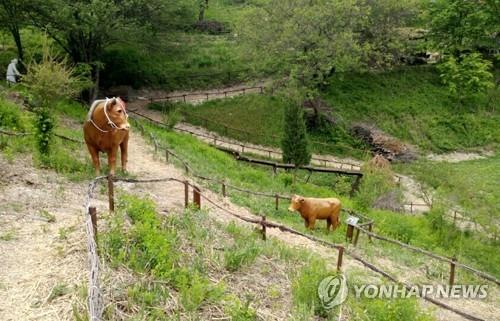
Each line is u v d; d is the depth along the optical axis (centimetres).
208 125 2877
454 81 3381
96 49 2514
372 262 1105
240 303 645
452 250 1531
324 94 3259
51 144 1205
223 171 1827
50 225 805
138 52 3312
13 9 2248
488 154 3109
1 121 1370
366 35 3153
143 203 846
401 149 2944
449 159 2983
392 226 1600
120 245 699
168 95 3133
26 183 991
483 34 3431
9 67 2086
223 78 3381
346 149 2902
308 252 986
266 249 895
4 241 731
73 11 2164
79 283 616
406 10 3156
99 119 1101
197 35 3875
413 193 2236
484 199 1809
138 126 2186
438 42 3544
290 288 761
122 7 2369
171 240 768
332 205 1329
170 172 1431
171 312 598
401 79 3541
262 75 3195
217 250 824
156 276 654
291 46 2722
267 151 2625
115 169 1209
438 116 3288
